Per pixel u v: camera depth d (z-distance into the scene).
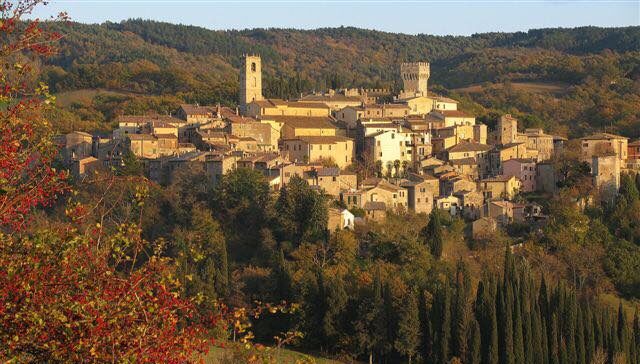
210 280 191.25
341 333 182.12
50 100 54.34
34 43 53.81
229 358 94.81
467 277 188.25
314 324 183.88
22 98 55.91
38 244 52.00
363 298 186.50
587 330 178.50
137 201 62.28
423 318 180.38
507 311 173.62
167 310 53.38
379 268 196.62
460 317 174.50
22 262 51.59
